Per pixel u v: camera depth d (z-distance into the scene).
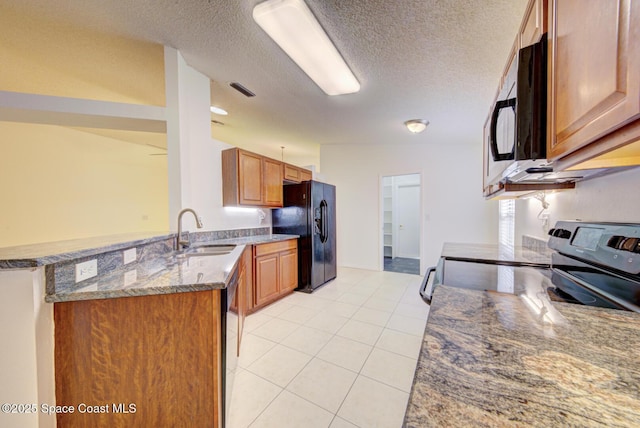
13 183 3.51
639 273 0.80
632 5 0.47
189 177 2.15
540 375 0.45
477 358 0.51
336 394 1.54
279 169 3.45
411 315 2.68
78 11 1.53
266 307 2.91
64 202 4.05
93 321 1.06
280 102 2.74
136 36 1.76
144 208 5.27
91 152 4.39
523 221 2.48
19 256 0.92
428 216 4.26
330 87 2.28
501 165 1.22
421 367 0.48
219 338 1.16
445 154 4.18
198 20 1.59
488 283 1.14
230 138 4.35
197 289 1.09
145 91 2.65
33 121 1.87
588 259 1.07
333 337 2.22
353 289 3.56
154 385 1.10
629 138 0.51
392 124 3.34
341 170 4.88
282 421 1.35
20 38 1.80
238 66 2.09
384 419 1.36
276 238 3.05
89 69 2.23
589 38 0.60
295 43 1.70
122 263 1.36
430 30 1.55
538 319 0.71
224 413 1.20
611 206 1.17
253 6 1.46
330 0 1.35
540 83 0.82
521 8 1.36
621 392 0.41
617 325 0.67
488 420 0.35
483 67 1.93
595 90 0.58
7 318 0.91
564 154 0.72
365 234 4.74
